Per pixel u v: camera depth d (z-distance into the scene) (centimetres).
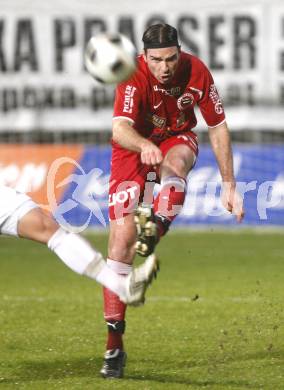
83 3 5081
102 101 5131
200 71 1848
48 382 1734
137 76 1805
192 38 5069
